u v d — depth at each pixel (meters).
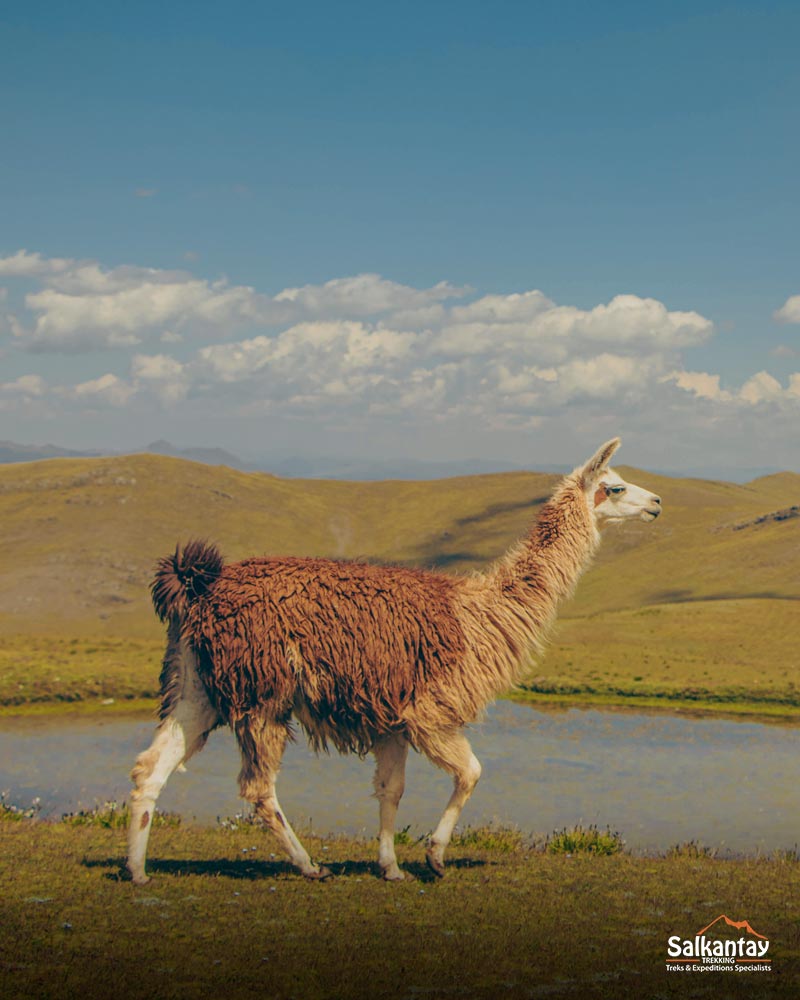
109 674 30.02
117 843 10.41
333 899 7.91
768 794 16.92
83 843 10.30
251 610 8.57
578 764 19.61
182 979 5.74
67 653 36.53
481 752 20.86
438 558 107.94
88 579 80.75
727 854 12.47
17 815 12.80
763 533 91.06
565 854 11.11
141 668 31.97
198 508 110.31
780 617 46.59
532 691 30.23
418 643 8.73
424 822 14.24
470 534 118.44
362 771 17.86
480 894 8.30
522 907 7.83
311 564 8.94
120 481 111.75
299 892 8.11
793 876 9.59
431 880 8.85
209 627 8.55
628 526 106.12
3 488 108.56
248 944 6.53
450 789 16.78
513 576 9.36
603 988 5.74
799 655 37.88
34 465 121.38
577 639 42.53
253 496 121.56
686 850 11.69
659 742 22.48
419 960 6.30
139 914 7.19
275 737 8.70
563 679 31.22
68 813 14.44
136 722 24.30
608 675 32.59
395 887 8.45
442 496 136.00
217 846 10.55
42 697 26.94
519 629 9.16
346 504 131.62
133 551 90.19
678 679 31.75
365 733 8.88
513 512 127.31
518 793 16.72
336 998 5.50
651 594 80.31
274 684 8.55
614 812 15.37
